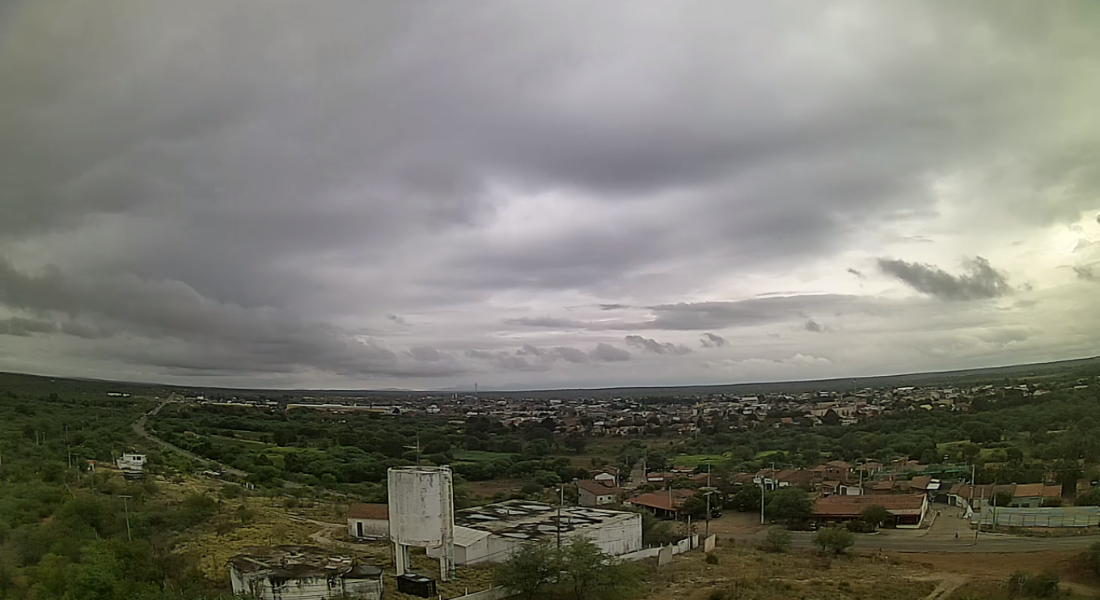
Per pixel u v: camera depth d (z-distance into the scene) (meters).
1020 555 64.25
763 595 52.88
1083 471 87.25
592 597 50.88
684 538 75.81
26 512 62.62
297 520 77.00
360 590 48.72
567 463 150.62
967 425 129.62
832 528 79.56
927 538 75.81
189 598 43.50
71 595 42.12
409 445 169.50
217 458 124.62
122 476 88.44
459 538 62.56
